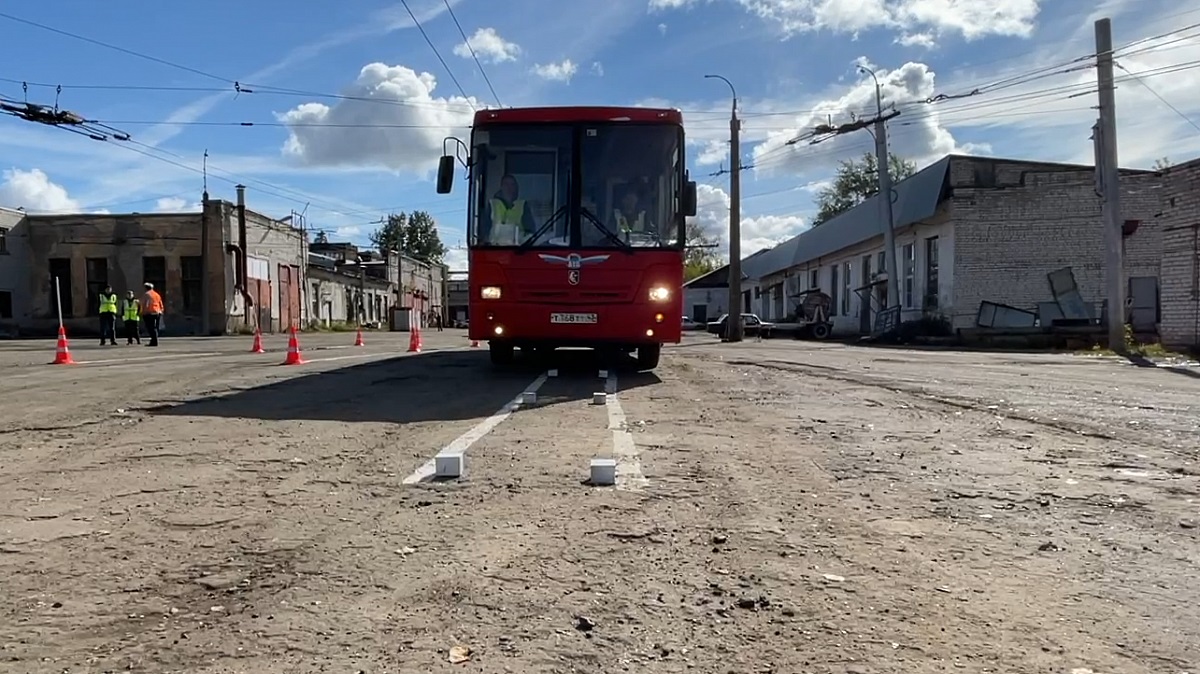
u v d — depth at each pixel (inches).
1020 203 1071.6
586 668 92.6
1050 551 136.2
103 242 1540.4
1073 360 652.7
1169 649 98.3
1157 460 213.2
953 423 277.3
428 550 133.8
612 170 420.5
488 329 414.9
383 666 92.9
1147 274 1058.1
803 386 402.0
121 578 121.3
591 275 412.8
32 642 99.3
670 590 116.6
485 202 419.5
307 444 230.2
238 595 114.3
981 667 93.3
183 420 275.9
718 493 173.2
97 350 788.0
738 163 1189.1
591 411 300.7
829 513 158.4
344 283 2256.4
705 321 3053.6
